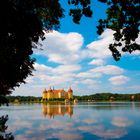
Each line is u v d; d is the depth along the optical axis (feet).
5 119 46.62
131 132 115.24
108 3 28.96
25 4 33.63
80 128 131.54
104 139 98.12
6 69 37.14
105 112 265.95
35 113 263.90
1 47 33.73
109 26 30.58
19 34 34.99
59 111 300.20
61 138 99.66
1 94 43.55
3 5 30.99
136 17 28.55
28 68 44.52
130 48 30.81
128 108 344.08
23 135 105.70
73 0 29.32
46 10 39.50
